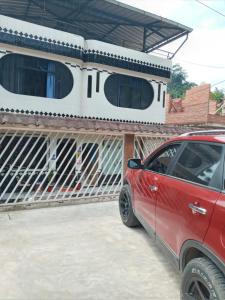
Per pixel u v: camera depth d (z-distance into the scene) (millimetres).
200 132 3824
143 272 4258
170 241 3680
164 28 12969
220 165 2951
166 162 4238
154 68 12945
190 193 3191
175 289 3832
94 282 3953
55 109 10734
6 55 9766
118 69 11961
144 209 4770
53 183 10117
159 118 13289
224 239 2508
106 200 8672
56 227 6125
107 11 12172
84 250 4969
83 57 11383
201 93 17547
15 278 4008
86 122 8680
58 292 3697
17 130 8195
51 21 13836
